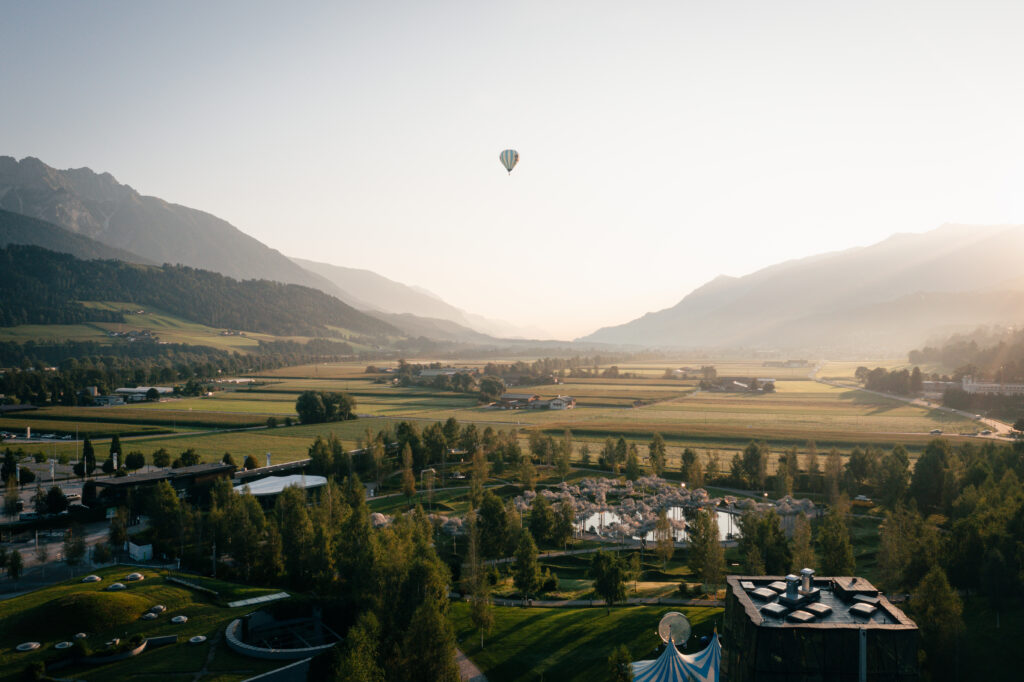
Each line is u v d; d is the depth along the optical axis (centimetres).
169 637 8500
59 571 11788
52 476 18938
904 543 10106
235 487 16925
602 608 9881
